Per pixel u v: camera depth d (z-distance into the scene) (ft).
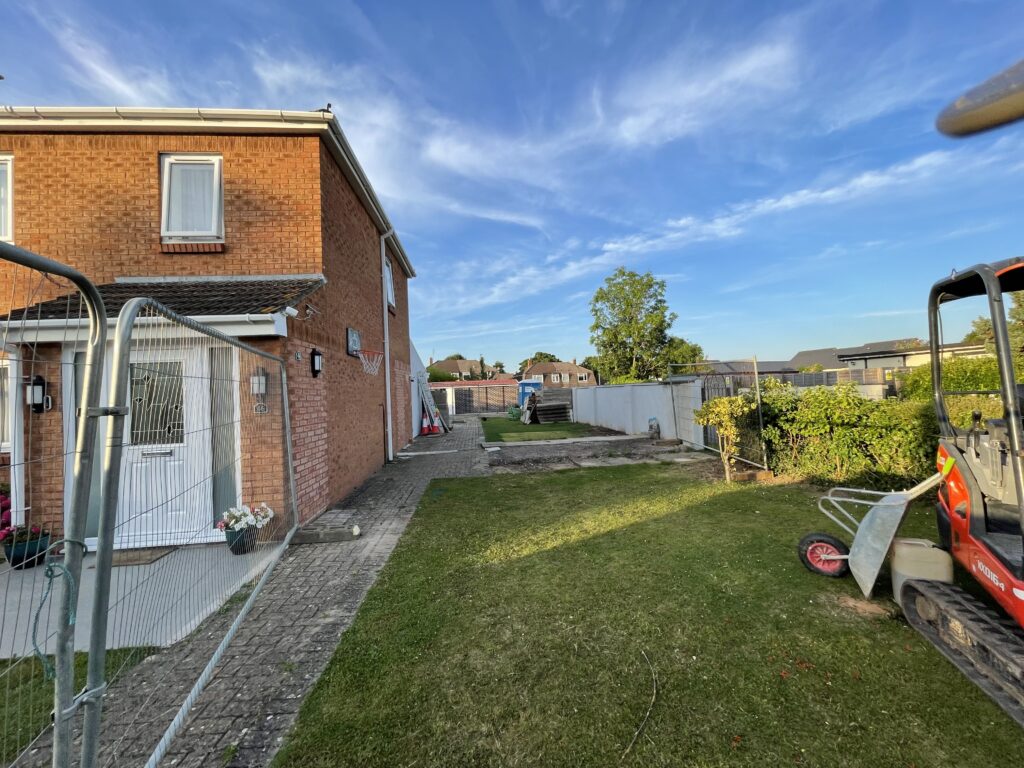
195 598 12.80
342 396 25.59
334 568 15.03
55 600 13.19
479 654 9.82
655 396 49.42
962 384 28.89
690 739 7.27
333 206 25.04
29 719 8.36
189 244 21.94
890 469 21.56
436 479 29.81
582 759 6.96
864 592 11.46
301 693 8.78
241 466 17.76
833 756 6.86
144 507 14.99
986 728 7.32
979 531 9.66
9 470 16.40
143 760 7.25
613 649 9.83
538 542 16.76
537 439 51.39
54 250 21.77
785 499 21.59
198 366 17.03
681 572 13.62
